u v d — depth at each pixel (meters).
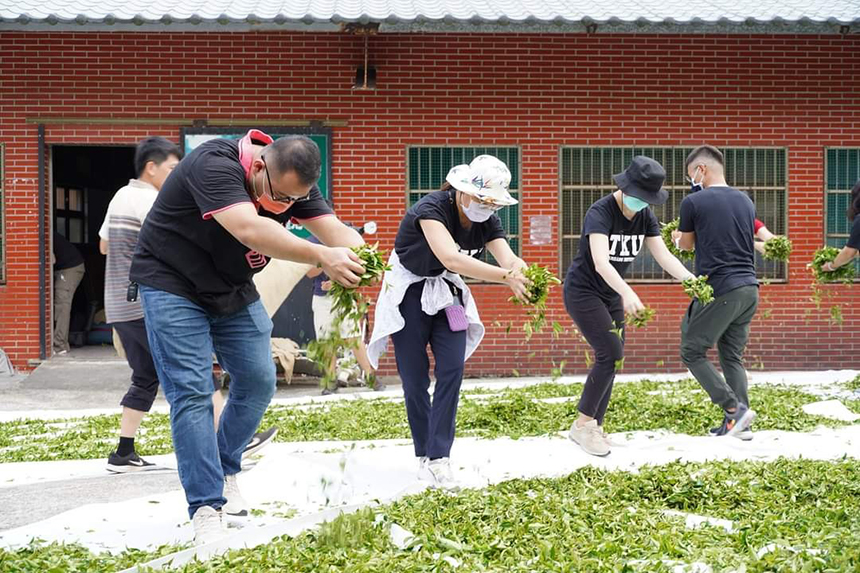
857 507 5.54
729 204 8.37
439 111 15.02
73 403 12.78
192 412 5.16
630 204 7.57
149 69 14.72
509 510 5.50
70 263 15.77
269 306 11.71
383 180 14.98
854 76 15.45
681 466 6.69
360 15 13.51
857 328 15.52
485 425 9.06
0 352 14.67
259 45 14.80
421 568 4.41
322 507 6.11
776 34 15.32
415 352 6.74
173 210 5.13
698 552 4.59
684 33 14.73
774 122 15.40
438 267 6.65
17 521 5.98
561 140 15.13
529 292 6.36
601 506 5.66
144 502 6.15
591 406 7.70
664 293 15.20
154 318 5.17
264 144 5.25
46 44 14.61
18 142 14.65
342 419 9.55
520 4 14.88
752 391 11.09
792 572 4.21
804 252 15.49
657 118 15.24
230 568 4.50
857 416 9.41
